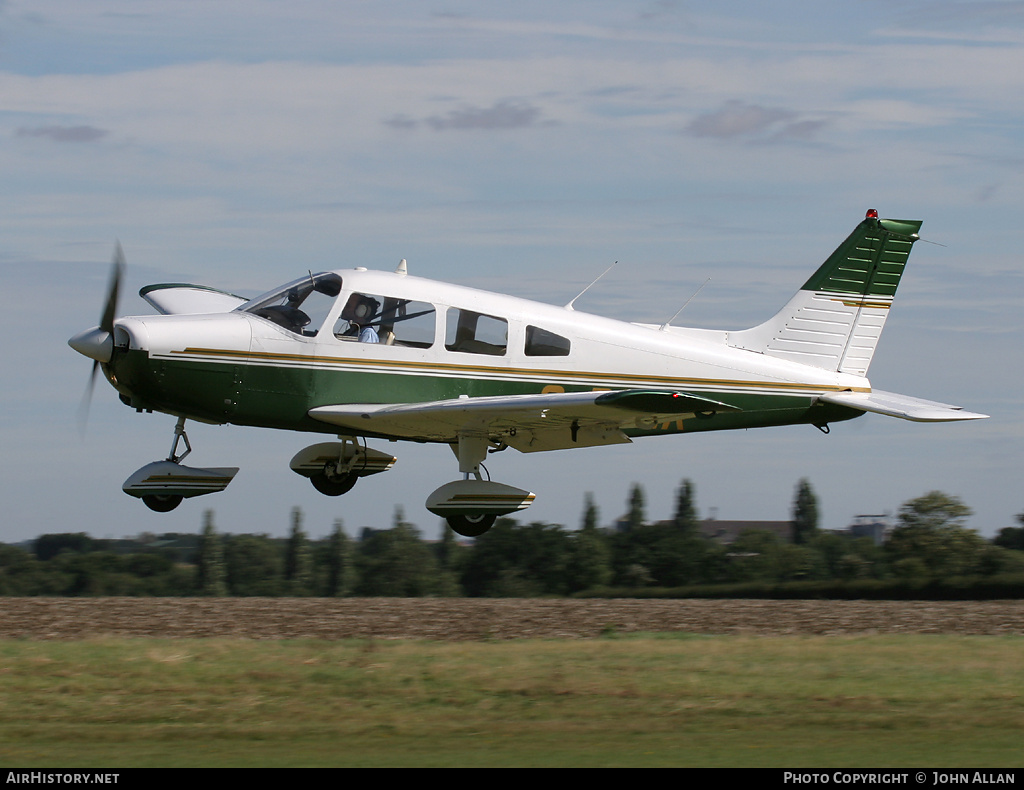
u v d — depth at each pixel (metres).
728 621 35.16
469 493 44.94
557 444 46.69
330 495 49.72
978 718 23.34
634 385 48.81
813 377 52.53
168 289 55.00
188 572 109.94
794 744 21.41
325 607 36.56
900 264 54.03
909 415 50.19
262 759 20.17
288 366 42.84
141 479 43.00
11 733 21.95
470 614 35.59
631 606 37.78
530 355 46.66
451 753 20.59
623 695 24.91
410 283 44.94
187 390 41.72
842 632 33.53
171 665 26.80
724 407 37.41
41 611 34.81
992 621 35.44
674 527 89.69
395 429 44.81
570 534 95.12
